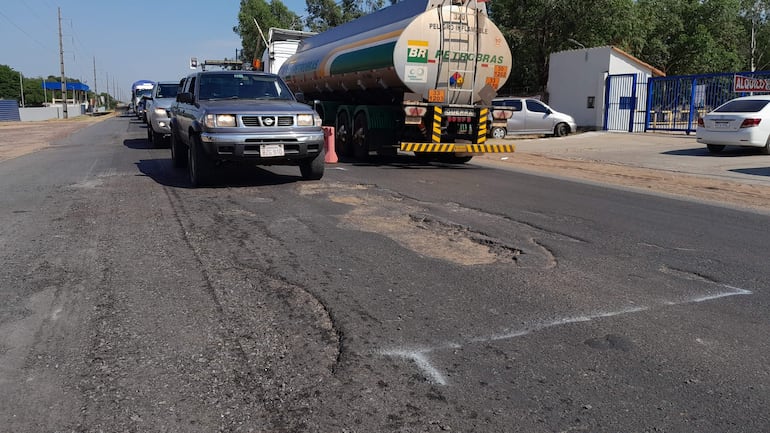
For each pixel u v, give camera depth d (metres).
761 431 2.62
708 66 37.44
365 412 2.75
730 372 3.16
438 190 8.98
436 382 3.03
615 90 24.86
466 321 3.80
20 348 3.40
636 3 34.00
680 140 19.66
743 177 11.38
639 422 2.69
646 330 3.69
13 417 2.71
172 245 5.57
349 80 13.59
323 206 7.47
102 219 6.71
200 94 9.48
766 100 14.94
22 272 4.76
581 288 4.46
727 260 5.29
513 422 2.68
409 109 11.47
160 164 12.23
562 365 3.22
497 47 11.91
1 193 8.57
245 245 5.57
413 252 5.40
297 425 2.64
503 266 5.01
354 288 4.40
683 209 7.86
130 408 2.78
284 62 19.31
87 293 4.28
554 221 6.85
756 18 46.34
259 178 9.87
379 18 13.12
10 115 53.41
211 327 3.69
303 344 3.46
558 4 30.41
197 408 2.78
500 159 14.95
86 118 56.59
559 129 23.06
